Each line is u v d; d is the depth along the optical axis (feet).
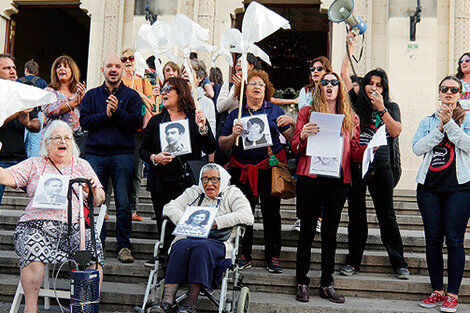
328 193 16.38
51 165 15.56
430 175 16.40
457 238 15.98
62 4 38.29
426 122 17.28
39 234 14.67
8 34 38.83
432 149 16.58
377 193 17.93
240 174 17.62
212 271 14.21
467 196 15.97
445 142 16.46
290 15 54.54
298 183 16.63
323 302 16.35
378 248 19.75
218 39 35.12
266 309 16.01
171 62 21.99
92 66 36.32
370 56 33.71
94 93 19.31
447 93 16.16
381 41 33.94
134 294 16.42
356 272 18.16
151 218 22.48
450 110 15.80
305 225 16.46
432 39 32.07
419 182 16.60
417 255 19.07
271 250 17.90
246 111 18.01
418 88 31.76
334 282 17.34
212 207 15.30
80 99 19.53
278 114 17.98
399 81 31.91
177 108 17.98
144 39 17.84
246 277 17.49
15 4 38.58
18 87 13.52
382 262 18.47
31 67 28.30
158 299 15.46
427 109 31.60
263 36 17.10
